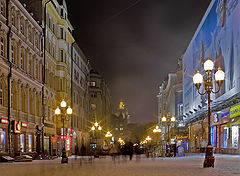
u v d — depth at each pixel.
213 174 12.69
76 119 63.88
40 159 37.09
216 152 44.03
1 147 30.53
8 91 32.22
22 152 34.88
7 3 32.66
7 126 31.78
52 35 49.81
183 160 27.55
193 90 58.56
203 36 50.06
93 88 90.75
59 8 54.25
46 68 46.16
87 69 80.19
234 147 36.97
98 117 90.44
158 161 26.09
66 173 14.27
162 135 108.19
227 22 37.75
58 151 50.38
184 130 67.88
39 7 44.16
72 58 60.09
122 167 18.42
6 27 31.95
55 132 50.00
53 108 49.97
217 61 42.41
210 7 45.53
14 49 34.56
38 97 42.19
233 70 35.47
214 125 45.66
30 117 38.66
